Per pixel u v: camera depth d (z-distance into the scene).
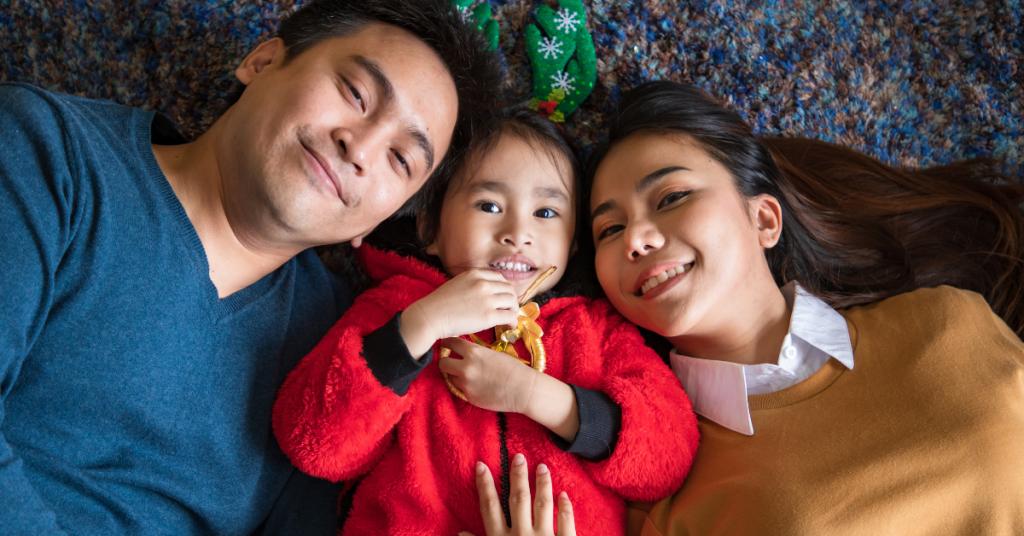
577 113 1.31
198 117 1.24
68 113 0.86
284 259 1.03
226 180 0.92
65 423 0.84
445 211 1.11
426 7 1.00
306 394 0.95
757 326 1.06
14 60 1.19
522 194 1.08
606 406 0.99
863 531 0.86
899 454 0.90
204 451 0.93
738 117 1.19
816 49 1.33
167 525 0.92
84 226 0.83
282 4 1.25
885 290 1.19
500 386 0.97
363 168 0.88
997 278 1.21
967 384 0.94
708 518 0.94
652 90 1.17
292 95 0.88
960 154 1.32
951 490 0.88
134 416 0.86
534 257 1.07
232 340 0.96
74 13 1.20
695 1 1.32
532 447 1.01
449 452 1.00
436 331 0.95
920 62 1.34
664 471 0.98
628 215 1.05
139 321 0.86
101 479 0.86
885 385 0.96
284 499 1.06
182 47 1.23
